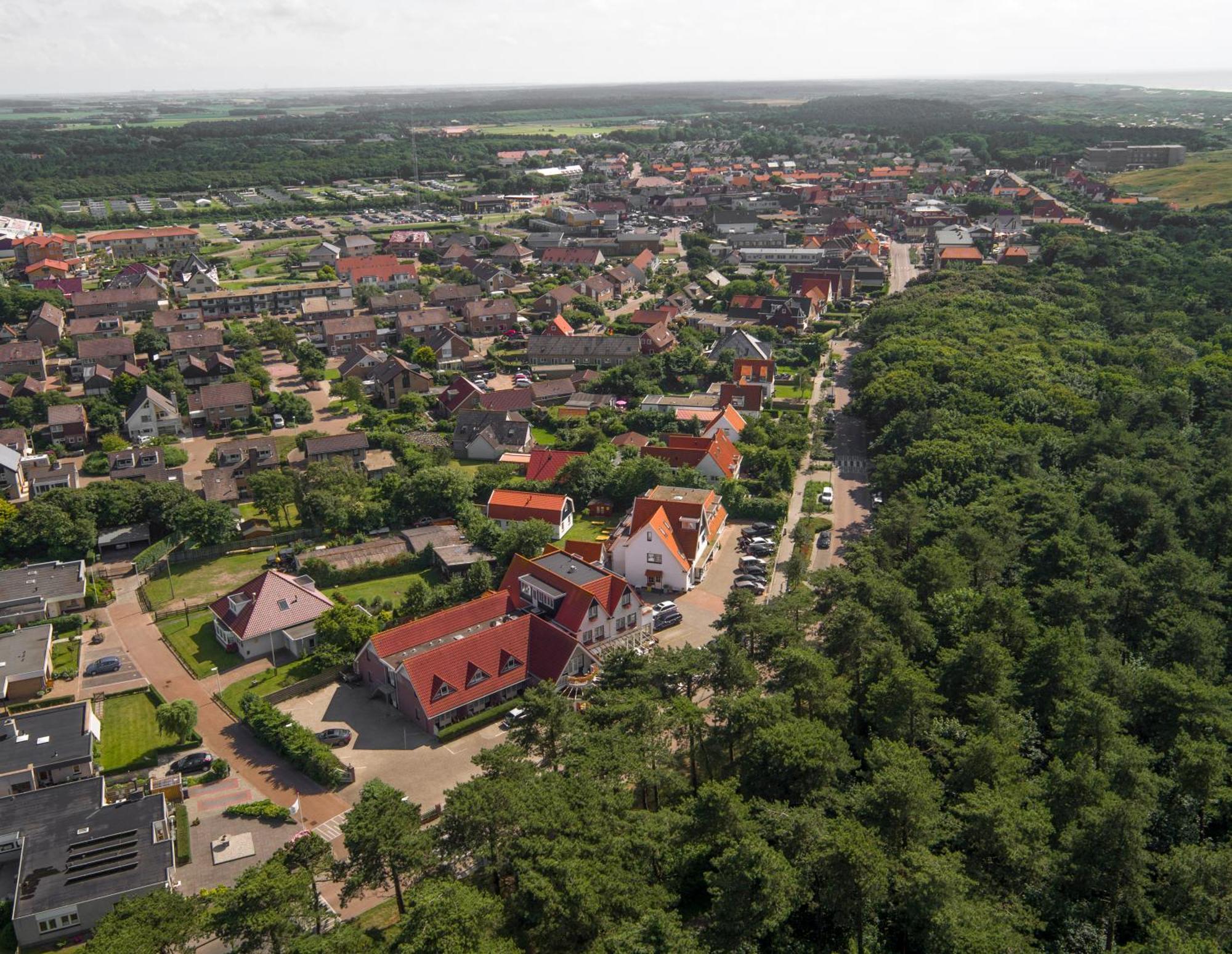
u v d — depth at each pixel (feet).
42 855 290.97
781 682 330.54
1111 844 244.01
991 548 409.49
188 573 497.87
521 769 282.97
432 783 337.11
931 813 250.37
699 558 488.02
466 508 532.32
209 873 296.10
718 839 252.21
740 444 628.69
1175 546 431.43
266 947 244.63
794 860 244.63
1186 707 304.30
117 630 444.96
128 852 291.58
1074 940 238.89
